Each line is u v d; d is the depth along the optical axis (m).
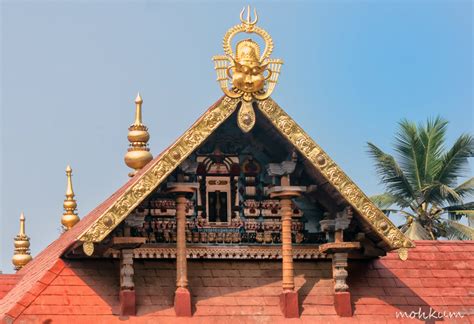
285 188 34.09
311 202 35.12
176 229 34.28
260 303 34.31
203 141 32.81
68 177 52.31
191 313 33.72
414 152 65.44
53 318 32.78
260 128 34.00
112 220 32.00
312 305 34.59
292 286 34.25
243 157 34.84
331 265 35.41
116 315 33.22
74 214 52.12
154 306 33.66
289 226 34.34
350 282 35.84
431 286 36.38
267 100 33.16
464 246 38.03
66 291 33.47
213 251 34.72
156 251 34.25
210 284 34.50
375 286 35.84
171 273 34.41
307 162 33.66
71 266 34.03
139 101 45.44
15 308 32.75
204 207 34.75
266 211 35.03
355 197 33.66
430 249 37.75
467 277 36.91
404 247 34.03
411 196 65.94
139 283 34.03
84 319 32.97
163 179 32.47
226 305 34.12
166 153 32.56
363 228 34.59
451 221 65.50
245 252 34.84
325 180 33.75
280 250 35.00
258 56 33.16
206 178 34.78
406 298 35.69
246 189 34.94
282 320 33.97
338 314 34.50
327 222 34.59
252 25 33.38
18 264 53.50
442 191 65.12
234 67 32.97
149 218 34.25
